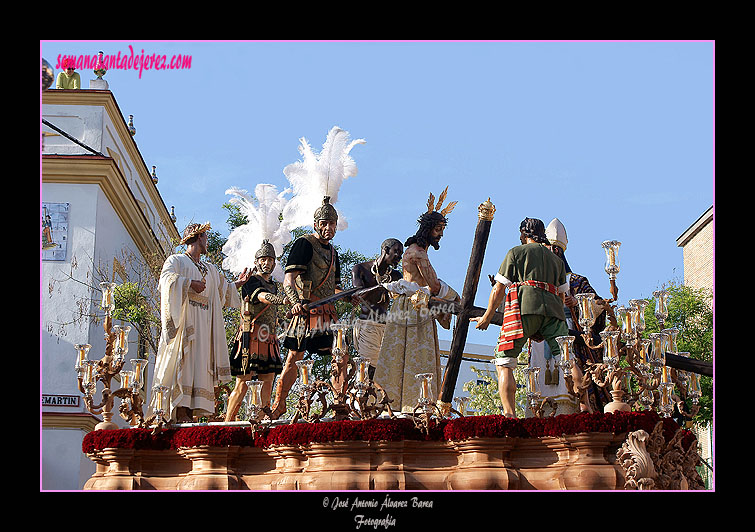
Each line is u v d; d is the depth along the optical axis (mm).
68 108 24859
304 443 9852
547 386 11000
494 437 9430
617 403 9609
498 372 10031
